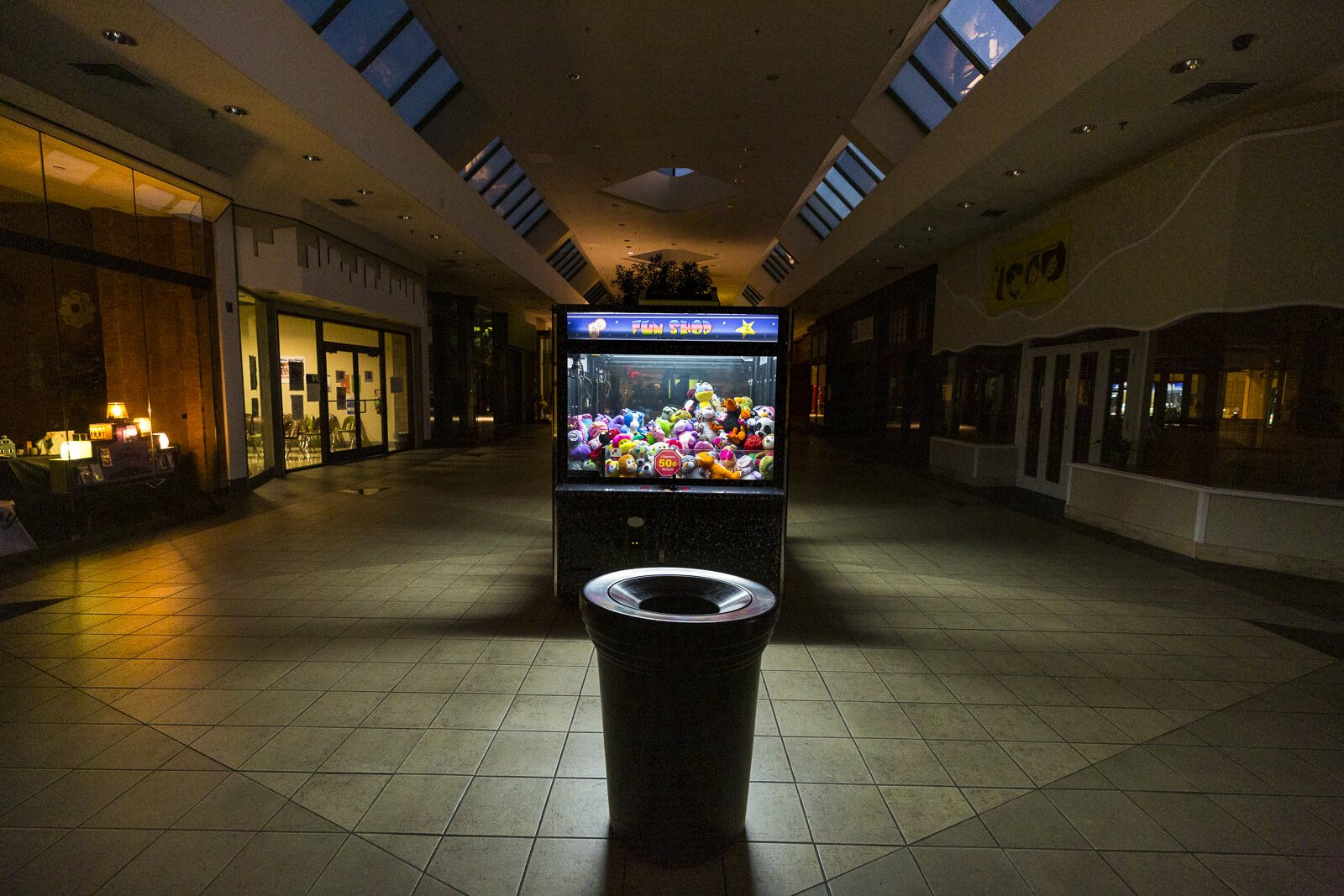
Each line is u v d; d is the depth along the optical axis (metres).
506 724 2.83
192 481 7.34
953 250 11.70
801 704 3.10
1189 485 6.03
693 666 1.84
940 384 12.75
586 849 2.07
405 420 15.09
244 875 1.94
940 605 4.57
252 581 4.91
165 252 6.99
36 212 5.46
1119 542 6.54
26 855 2.00
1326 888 1.97
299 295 9.54
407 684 3.20
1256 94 5.37
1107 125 6.02
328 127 6.84
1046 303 8.83
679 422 4.27
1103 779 2.52
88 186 5.88
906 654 3.72
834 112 10.59
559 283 22.36
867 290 16.50
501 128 11.83
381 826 2.16
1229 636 4.05
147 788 2.36
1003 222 9.54
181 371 7.19
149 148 6.28
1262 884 1.98
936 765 2.60
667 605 2.21
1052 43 5.62
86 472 5.85
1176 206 6.46
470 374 17.41
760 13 7.79
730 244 21.77
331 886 1.90
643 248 23.02
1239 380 5.93
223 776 2.43
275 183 8.49
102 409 6.22
